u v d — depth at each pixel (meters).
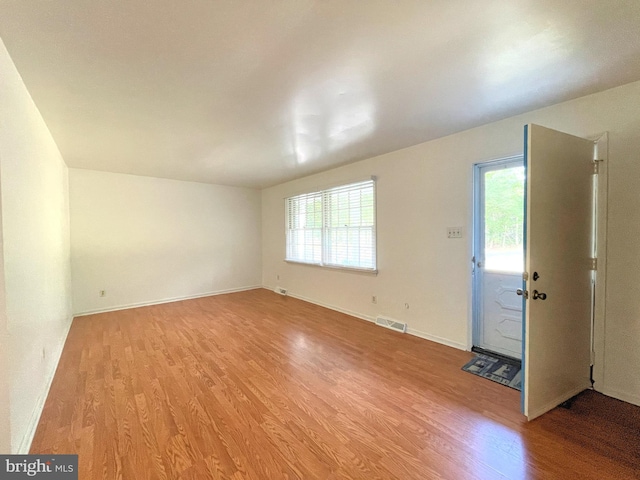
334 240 4.78
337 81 2.00
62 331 3.36
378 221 4.00
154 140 3.18
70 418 1.97
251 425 1.89
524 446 1.69
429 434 1.80
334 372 2.62
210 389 2.34
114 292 4.86
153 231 5.27
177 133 2.97
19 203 1.81
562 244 2.09
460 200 3.09
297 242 5.70
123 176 4.95
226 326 3.96
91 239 4.66
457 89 2.14
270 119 2.64
